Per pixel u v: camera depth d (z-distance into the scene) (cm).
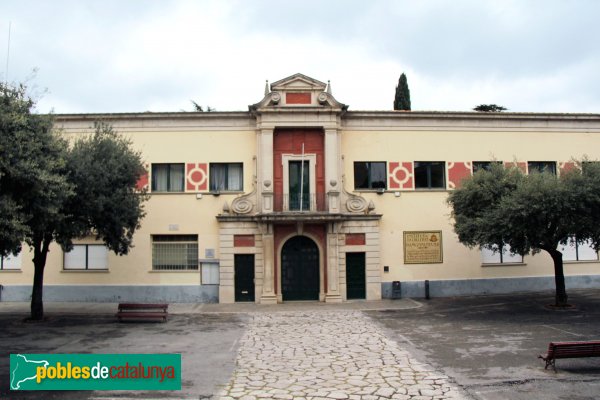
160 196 2278
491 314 1783
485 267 2339
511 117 2414
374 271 2250
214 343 1342
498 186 1838
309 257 2275
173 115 2297
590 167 1748
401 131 2366
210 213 2272
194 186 2288
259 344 1325
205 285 2234
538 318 1670
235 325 1641
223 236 2223
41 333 1509
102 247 2255
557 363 1086
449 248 2331
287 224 2247
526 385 937
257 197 2258
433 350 1233
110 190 1739
